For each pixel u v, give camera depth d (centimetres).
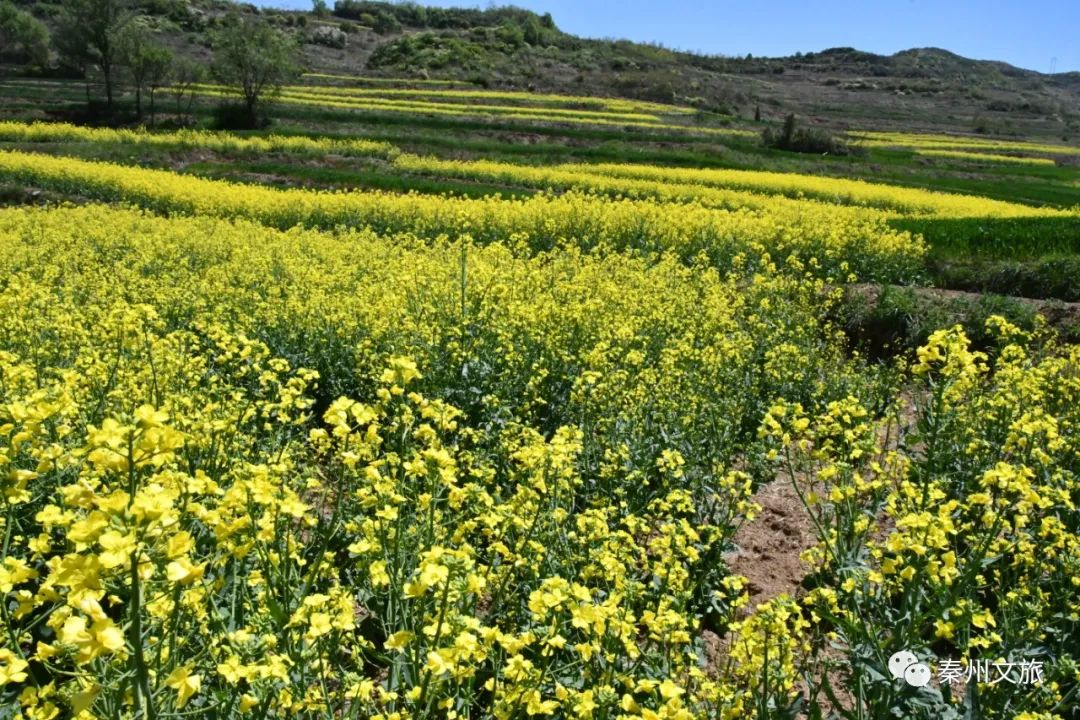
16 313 771
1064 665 366
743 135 6619
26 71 7550
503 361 772
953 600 355
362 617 460
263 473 311
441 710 370
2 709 310
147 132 5172
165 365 632
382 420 613
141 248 1566
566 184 3170
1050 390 726
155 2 10075
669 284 1295
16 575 272
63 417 452
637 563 509
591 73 10769
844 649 416
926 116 11681
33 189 2725
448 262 1309
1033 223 2053
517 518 395
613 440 641
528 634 309
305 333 873
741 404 788
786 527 645
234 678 269
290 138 4625
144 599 271
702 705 379
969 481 581
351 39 11231
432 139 4806
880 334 1250
